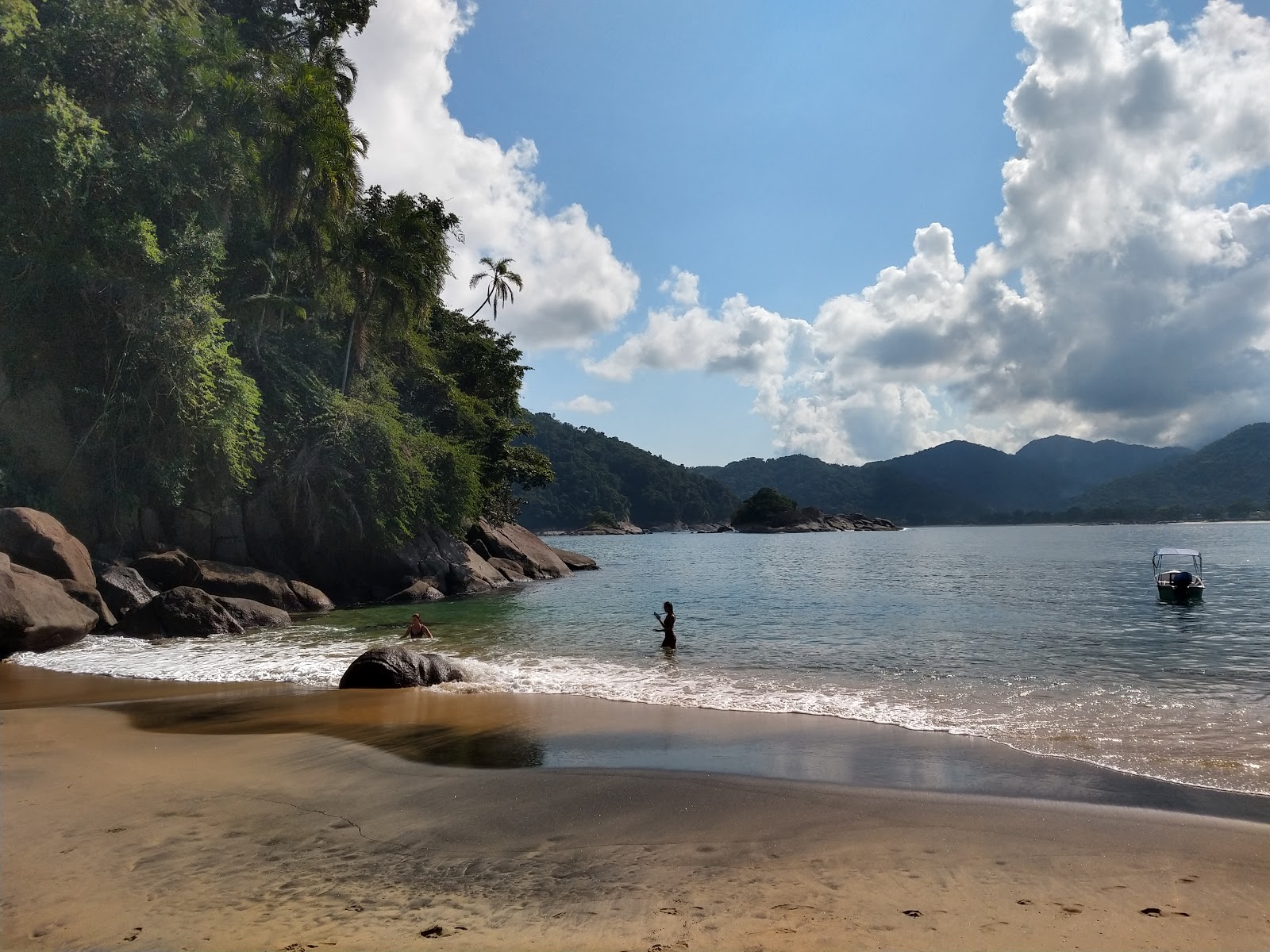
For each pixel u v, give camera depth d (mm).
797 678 13141
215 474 26625
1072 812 6391
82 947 4270
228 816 6484
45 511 22500
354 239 37188
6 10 23391
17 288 22766
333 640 18828
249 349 31125
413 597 30594
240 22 38125
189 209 27703
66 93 24703
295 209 35781
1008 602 26312
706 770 7797
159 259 24500
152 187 25875
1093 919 4543
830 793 6945
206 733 9617
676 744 8914
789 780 7367
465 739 9258
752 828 6102
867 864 5363
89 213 24203
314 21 41562
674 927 4469
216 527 27406
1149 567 44969
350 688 12797
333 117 33750
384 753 8586
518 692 12328
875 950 4168
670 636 17125
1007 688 12047
